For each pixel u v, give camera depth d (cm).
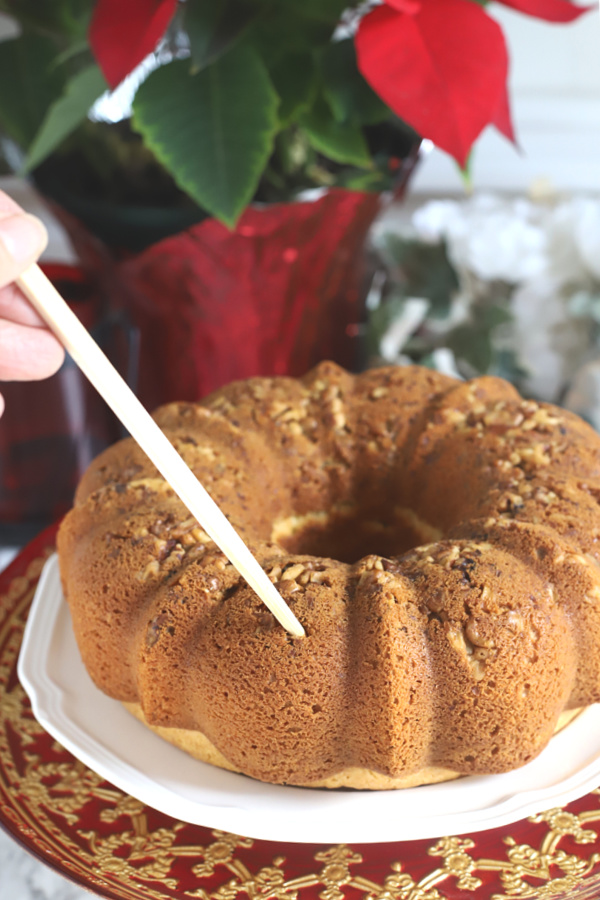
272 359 93
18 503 91
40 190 84
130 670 66
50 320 53
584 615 63
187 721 64
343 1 75
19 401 87
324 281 90
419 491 76
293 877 60
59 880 67
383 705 60
